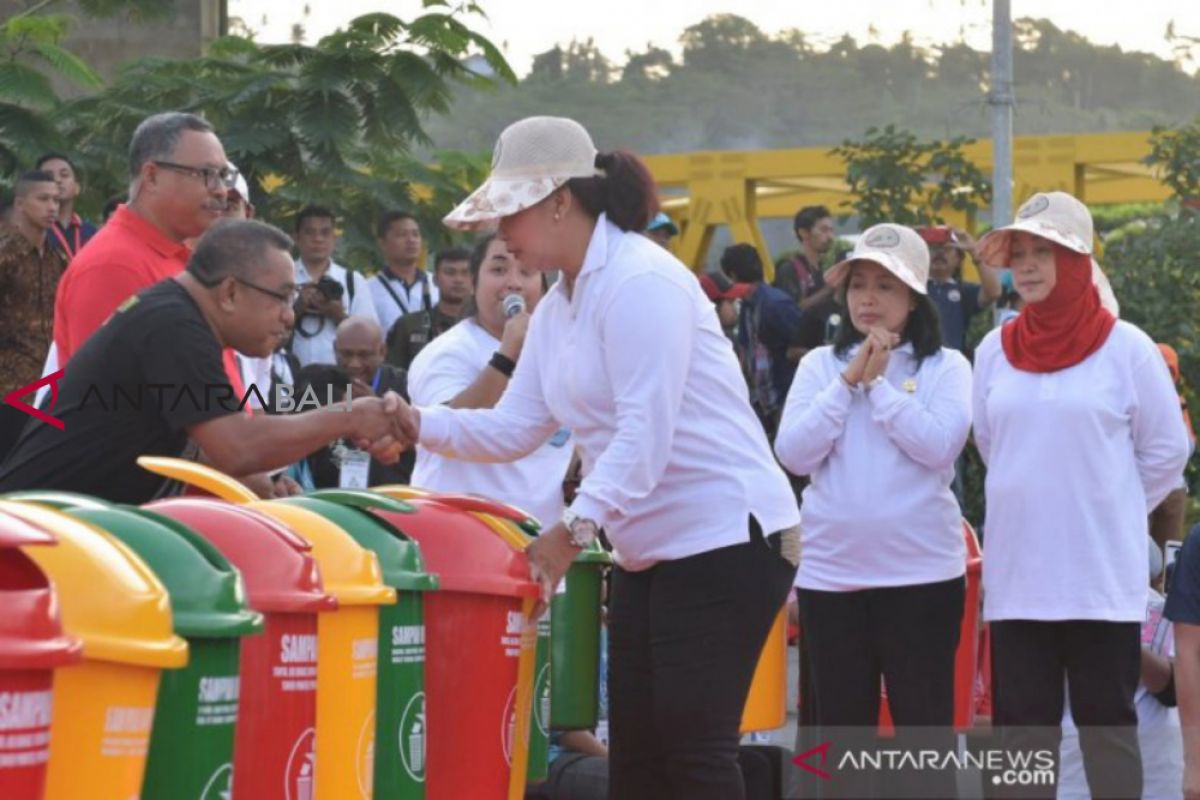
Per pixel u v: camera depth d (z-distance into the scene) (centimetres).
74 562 369
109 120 1454
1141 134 2016
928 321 711
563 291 556
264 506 486
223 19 1739
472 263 714
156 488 549
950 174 1758
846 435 697
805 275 1540
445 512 530
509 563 519
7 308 1023
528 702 538
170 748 396
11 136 1389
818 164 2150
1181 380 1505
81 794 365
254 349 560
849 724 690
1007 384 691
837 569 691
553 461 686
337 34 1447
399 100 1436
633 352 524
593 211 539
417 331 1148
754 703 720
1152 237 1553
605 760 689
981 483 1351
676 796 550
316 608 441
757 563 544
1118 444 679
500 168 538
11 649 320
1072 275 683
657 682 549
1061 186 2055
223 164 642
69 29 1603
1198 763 655
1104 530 671
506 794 523
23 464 548
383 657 494
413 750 499
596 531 520
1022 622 679
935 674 688
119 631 365
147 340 537
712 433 544
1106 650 672
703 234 2203
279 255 555
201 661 399
